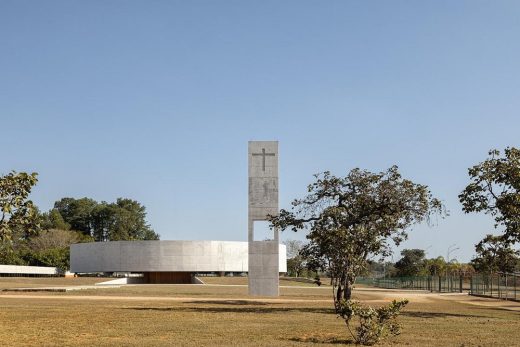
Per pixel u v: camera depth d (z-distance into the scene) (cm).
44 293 6225
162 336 2461
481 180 3722
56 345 2152
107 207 19238
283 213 4600
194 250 12150
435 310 4366
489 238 4781
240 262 12562
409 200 4309
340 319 3362
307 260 3950
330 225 4219
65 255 14150
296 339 2402
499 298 6606
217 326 2875
